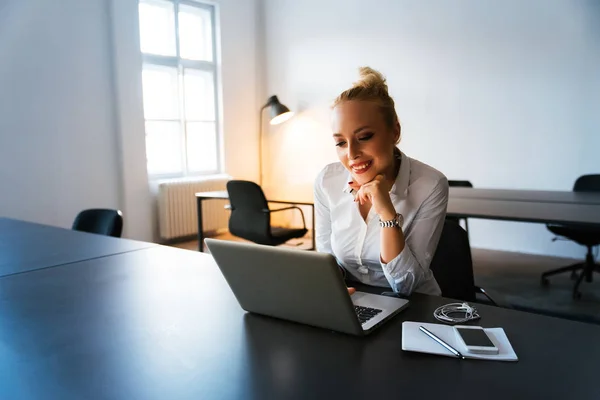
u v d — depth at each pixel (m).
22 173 3.97
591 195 3.31
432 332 1.00
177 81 5.20
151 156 5.09
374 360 0.90
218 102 5.61
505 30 4.32
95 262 1.72
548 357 0.89
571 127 4.11
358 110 1.15
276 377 0.85
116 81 4.50
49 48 4.05
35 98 4.00
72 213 4.32
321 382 0.82
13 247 1.97
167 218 4.89
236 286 1.14
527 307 3.09
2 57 3.78
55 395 0.81
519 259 4.28
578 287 3.46
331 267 0.94
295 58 5.69
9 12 3.79
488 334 0.98
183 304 1.25
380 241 1.33
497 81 4.41
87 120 4.37
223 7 5.45
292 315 1.08
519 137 4.38
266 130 6.07
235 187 3.62
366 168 1.21
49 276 1.54
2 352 0.98
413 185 1.34
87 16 4.29
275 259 1.01
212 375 0.86
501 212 2.65
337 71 5.37
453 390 0.78
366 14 5.09
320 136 5.59
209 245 1.12
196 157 5.52
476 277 3.76
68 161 4.27
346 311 0.98
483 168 4.60
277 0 5.75
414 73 4.87
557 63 4.11
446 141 4.77
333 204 1.46
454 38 4.59
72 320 1.15
